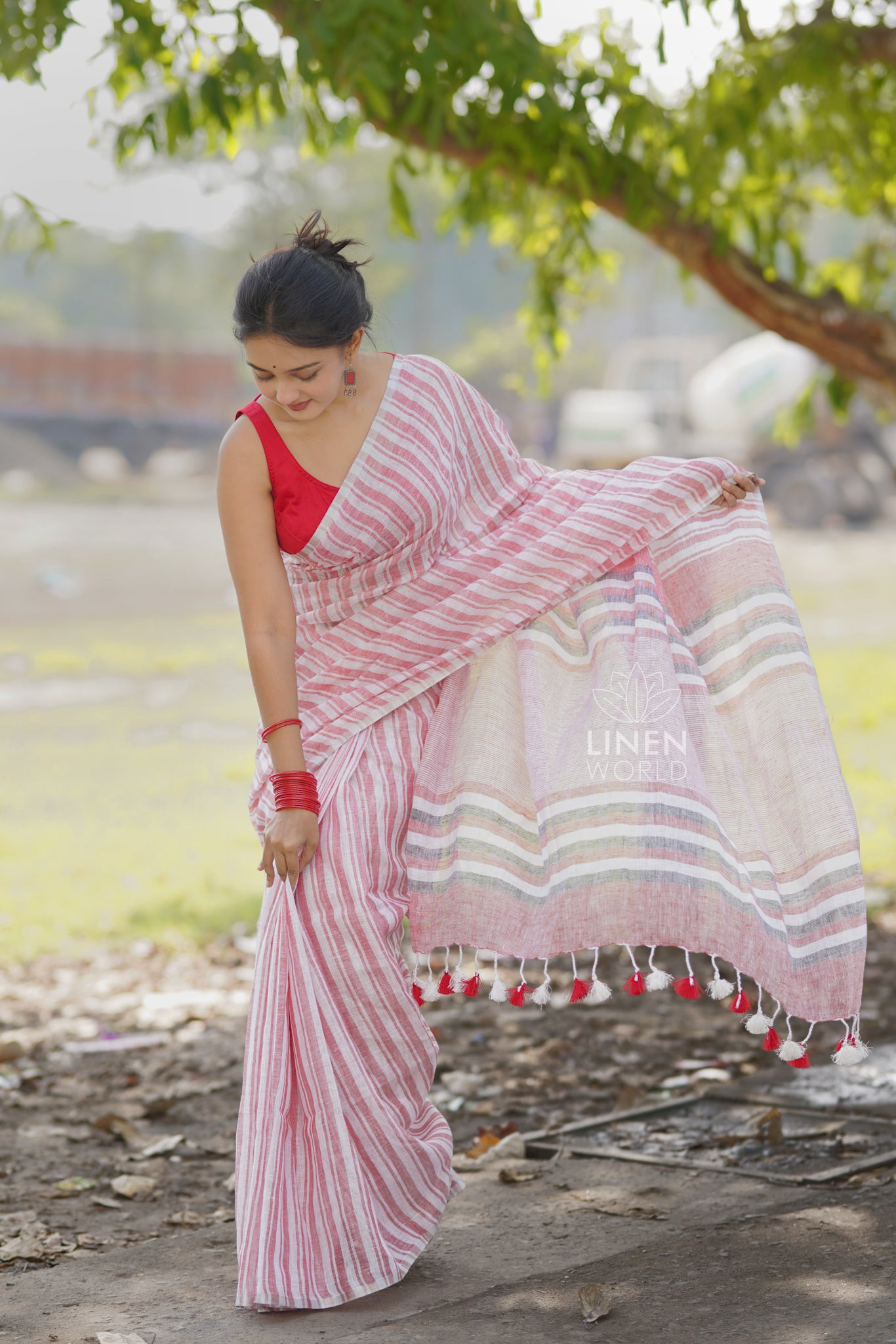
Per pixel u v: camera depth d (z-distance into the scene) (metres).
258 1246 2.97
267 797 3.30
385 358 3.24
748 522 3.46
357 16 5.96
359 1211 3.03
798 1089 4.68
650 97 7.28
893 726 12.45
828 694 13.91
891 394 7.88
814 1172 3.87
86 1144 4.52
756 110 7.22
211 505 38.38
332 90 6.27
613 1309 2.94
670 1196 3.67
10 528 30.70
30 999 6.25
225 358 45.16
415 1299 3.04
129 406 44.25
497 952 3.18
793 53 7.16
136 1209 3.92
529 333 9.41
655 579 3.40
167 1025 5.86
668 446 32.81
